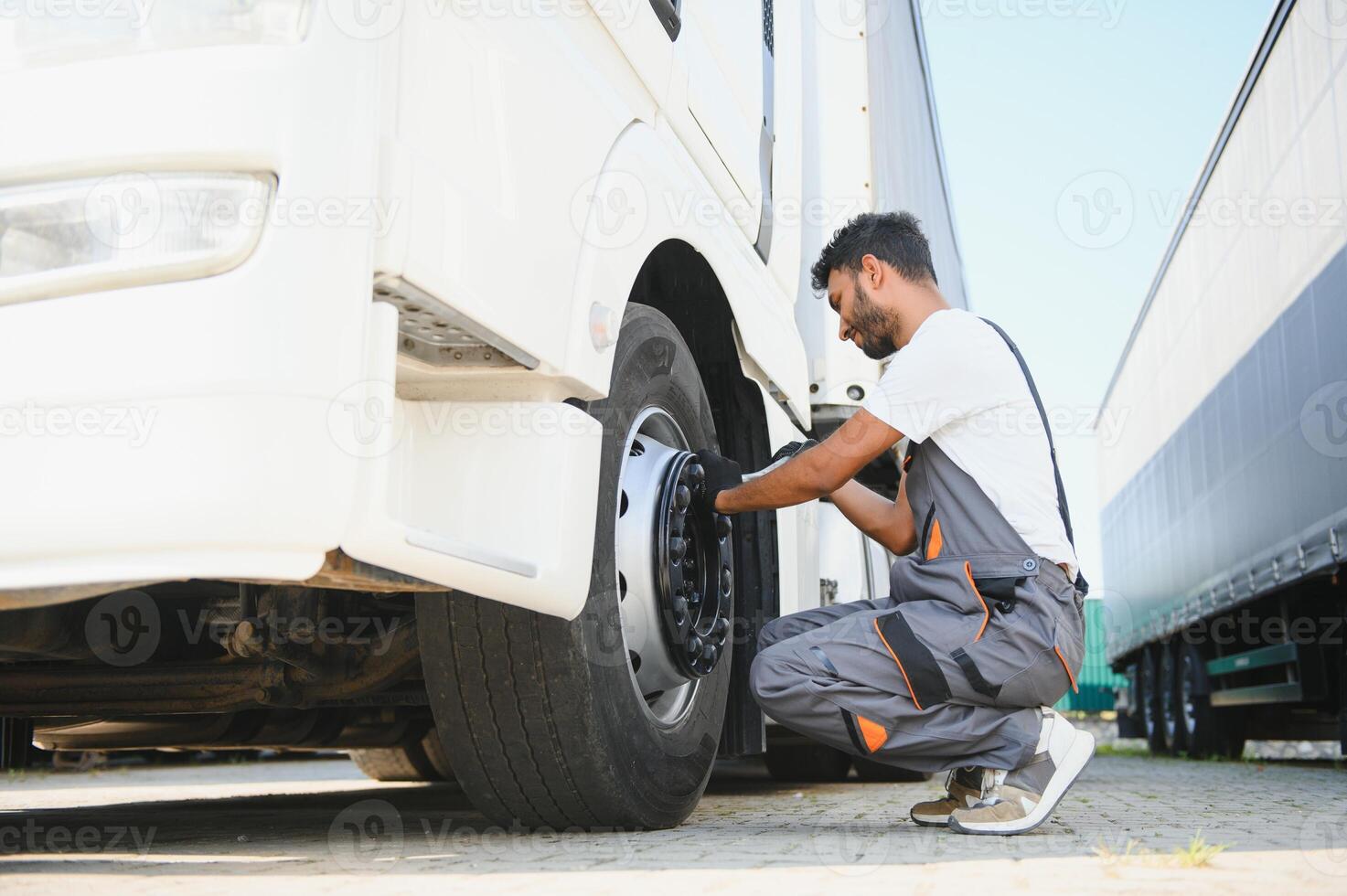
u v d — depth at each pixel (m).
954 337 2.25
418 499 1.63
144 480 1.24
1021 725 2.15
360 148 1.35
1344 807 3.12
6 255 1.33
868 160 3.74
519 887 1.47
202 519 1.23
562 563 1.72
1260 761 8.66
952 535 2.22
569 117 1.83
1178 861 1.68
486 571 1.56
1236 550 7.86
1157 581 10.74
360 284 1.33
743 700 2.69
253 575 1.28
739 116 2.87
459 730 2.01
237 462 1.24
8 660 2.07
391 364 1.38
